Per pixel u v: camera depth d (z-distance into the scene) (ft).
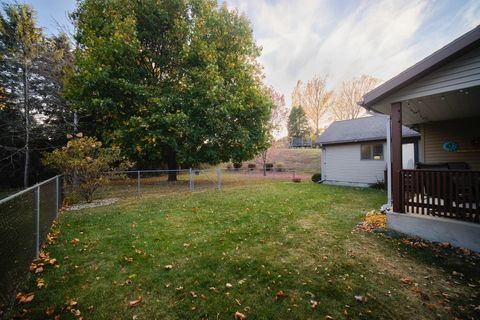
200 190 35.60
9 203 8.38
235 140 41.34
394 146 16.56
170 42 39.78
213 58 38.22
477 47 13.05
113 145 34.63
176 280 9.88
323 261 11.68
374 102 17.57
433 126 30.07
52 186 17.87
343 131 48.80
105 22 34.73
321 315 7.83
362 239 14.67
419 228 14.87
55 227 16.84
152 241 14.19
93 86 32.99
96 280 9.82
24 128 38.47
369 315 7.84
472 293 9.09
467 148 27.43
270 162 95.81
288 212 21.24
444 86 14.37
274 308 8.17
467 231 13.12
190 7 39.63
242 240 14.46
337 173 46.52
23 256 9.91
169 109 36.29
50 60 37.93
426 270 10.85
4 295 7.82
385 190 35.96
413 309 8.14
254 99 42.96
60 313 7.79
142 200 27.20
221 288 9.32
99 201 26.71
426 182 15.16
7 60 35.12
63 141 45.14
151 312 7.95
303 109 121.08
